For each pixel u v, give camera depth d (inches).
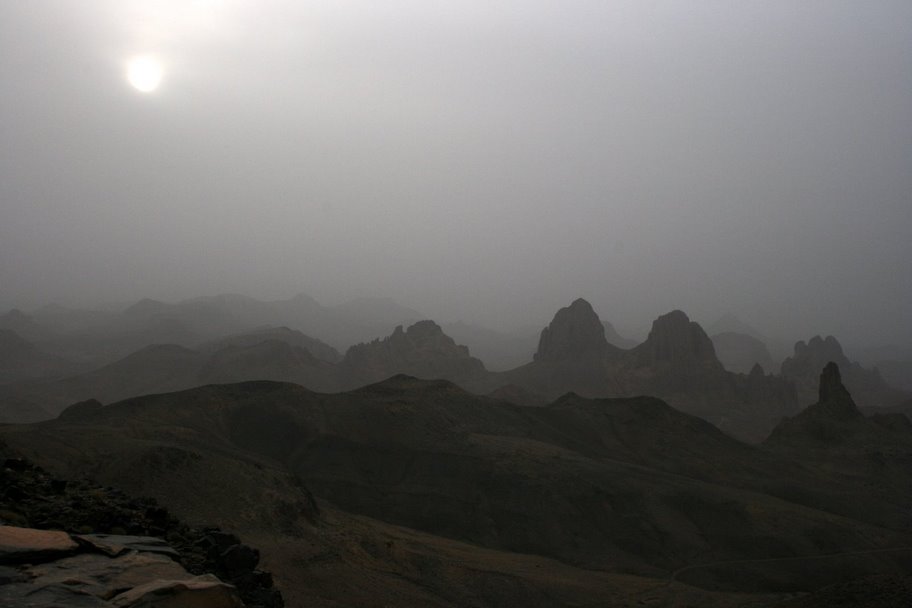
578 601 2214.6
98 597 460.4
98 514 654.5
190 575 532.7
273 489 2128.4
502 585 2167.8
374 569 1982.0
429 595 1916.8
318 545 1925.4
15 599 434.6
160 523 728.3
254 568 714.8
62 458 2103.8
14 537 514.3
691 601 2362.2
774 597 2539.4
